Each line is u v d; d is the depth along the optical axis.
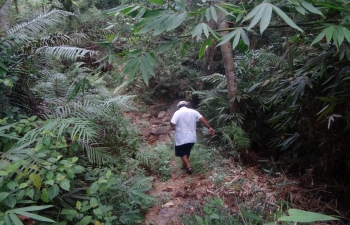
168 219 3.27
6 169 2.15
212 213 2.93
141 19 1.97
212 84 7.50
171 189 4.11
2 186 2.06
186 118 4.87
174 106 8.06
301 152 4.72
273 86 3.89
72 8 7.65
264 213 3.23
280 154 5.10
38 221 2.33
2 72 2.75
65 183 2.22
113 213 2.89
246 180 4.12
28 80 3.57
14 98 3.33
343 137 3.54
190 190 4.03
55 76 4.09
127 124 5.02
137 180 3.46
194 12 1.79
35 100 3.54
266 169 4.69
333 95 3.09
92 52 3.97
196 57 8.08
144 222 3.21
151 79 8.18
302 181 4.06
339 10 1.82
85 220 2.35
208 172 4.57
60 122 2.74
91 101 3.91
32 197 2.07
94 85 4.79
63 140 2.65
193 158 5.00
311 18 2.62
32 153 2.34
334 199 3.67
